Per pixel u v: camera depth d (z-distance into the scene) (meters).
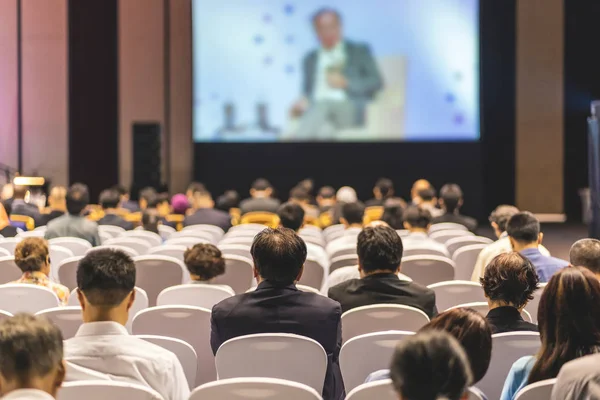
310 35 15.45
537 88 17.34
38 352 2.06
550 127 17.41
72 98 16.52
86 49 16.50
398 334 3.62
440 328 2.65
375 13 15.39
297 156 16.53
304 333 3.75
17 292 4.62
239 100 15.58
